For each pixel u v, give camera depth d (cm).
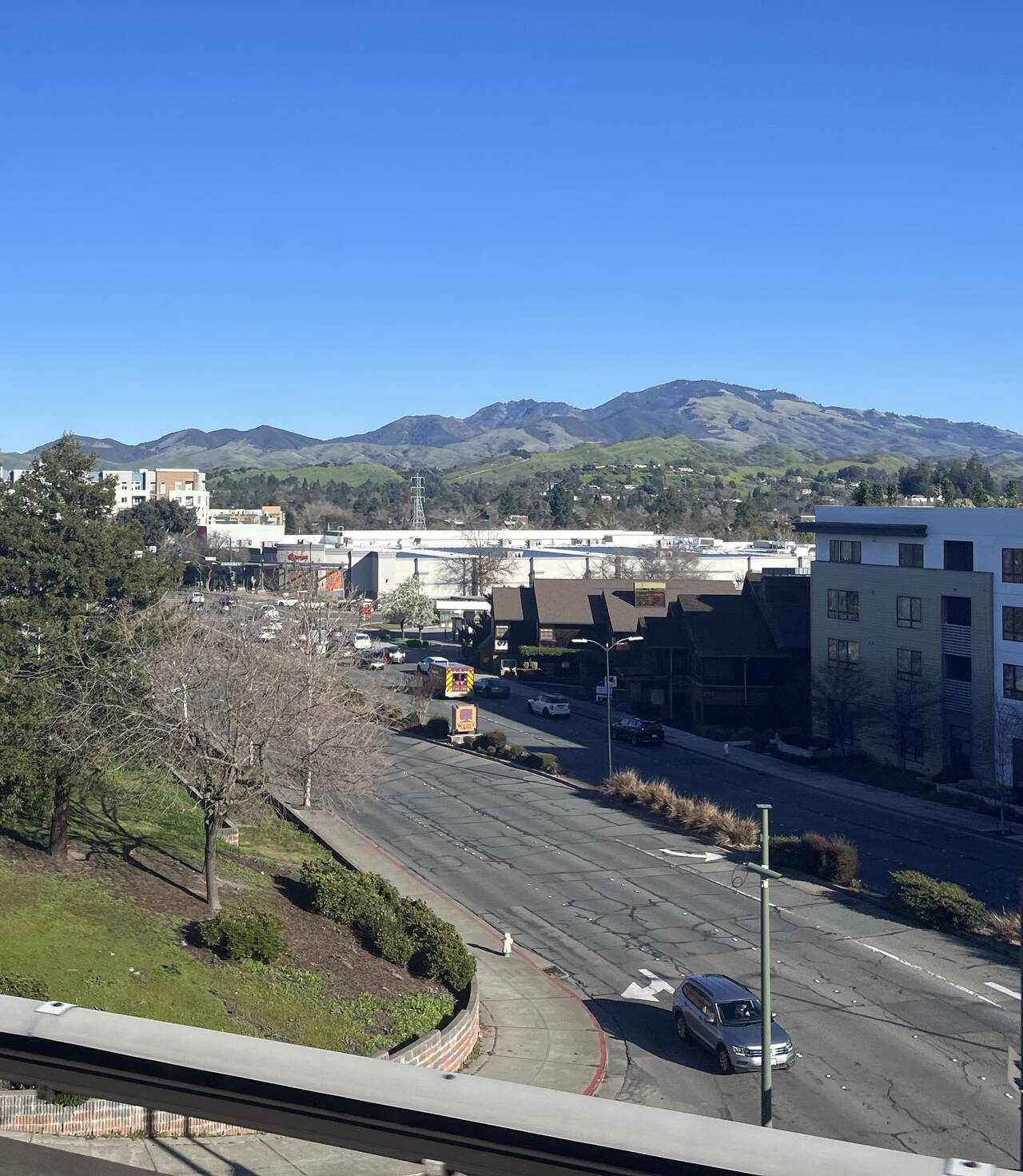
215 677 2608
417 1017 2203
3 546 3219
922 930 2902
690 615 6316
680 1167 292
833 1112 1900
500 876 3391
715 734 5822
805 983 2530
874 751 5172
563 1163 304
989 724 4612
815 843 3381
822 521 5594
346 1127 328
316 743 2920
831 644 5547
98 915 2269
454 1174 318
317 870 2770
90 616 2964
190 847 3000
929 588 4966
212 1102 345
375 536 14188
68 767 2525
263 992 2119
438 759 5222
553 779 4806
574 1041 2231
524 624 8294
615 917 3014
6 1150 338
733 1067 2059
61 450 3366
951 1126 1844
